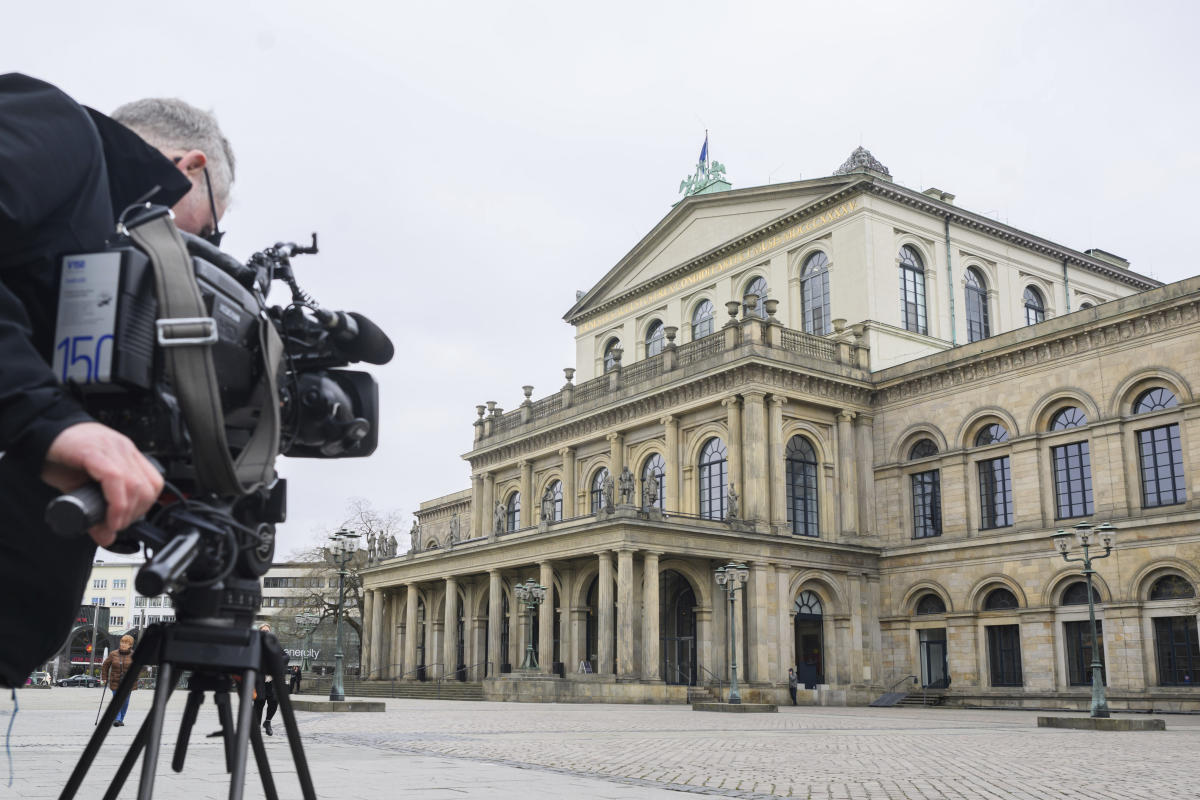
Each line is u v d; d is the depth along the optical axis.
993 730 31.27
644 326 77.00
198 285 2.38
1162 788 14.27
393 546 76.19
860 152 71.25
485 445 77.12
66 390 2.22
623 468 64.94
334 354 3.15
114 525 1.97
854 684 56.25
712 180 78.69
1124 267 78.50
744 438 56.72
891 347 61.84
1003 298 67.94
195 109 2.92
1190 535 46.34
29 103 2.27
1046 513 52.09
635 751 20.16
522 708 44.38
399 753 18.23
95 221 2.45
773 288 67.31
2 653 2.39
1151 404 49.16
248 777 12.21
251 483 2.41
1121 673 48.03
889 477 59.16
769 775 15.55
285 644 98.50
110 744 18.12
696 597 54.84
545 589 56.66
